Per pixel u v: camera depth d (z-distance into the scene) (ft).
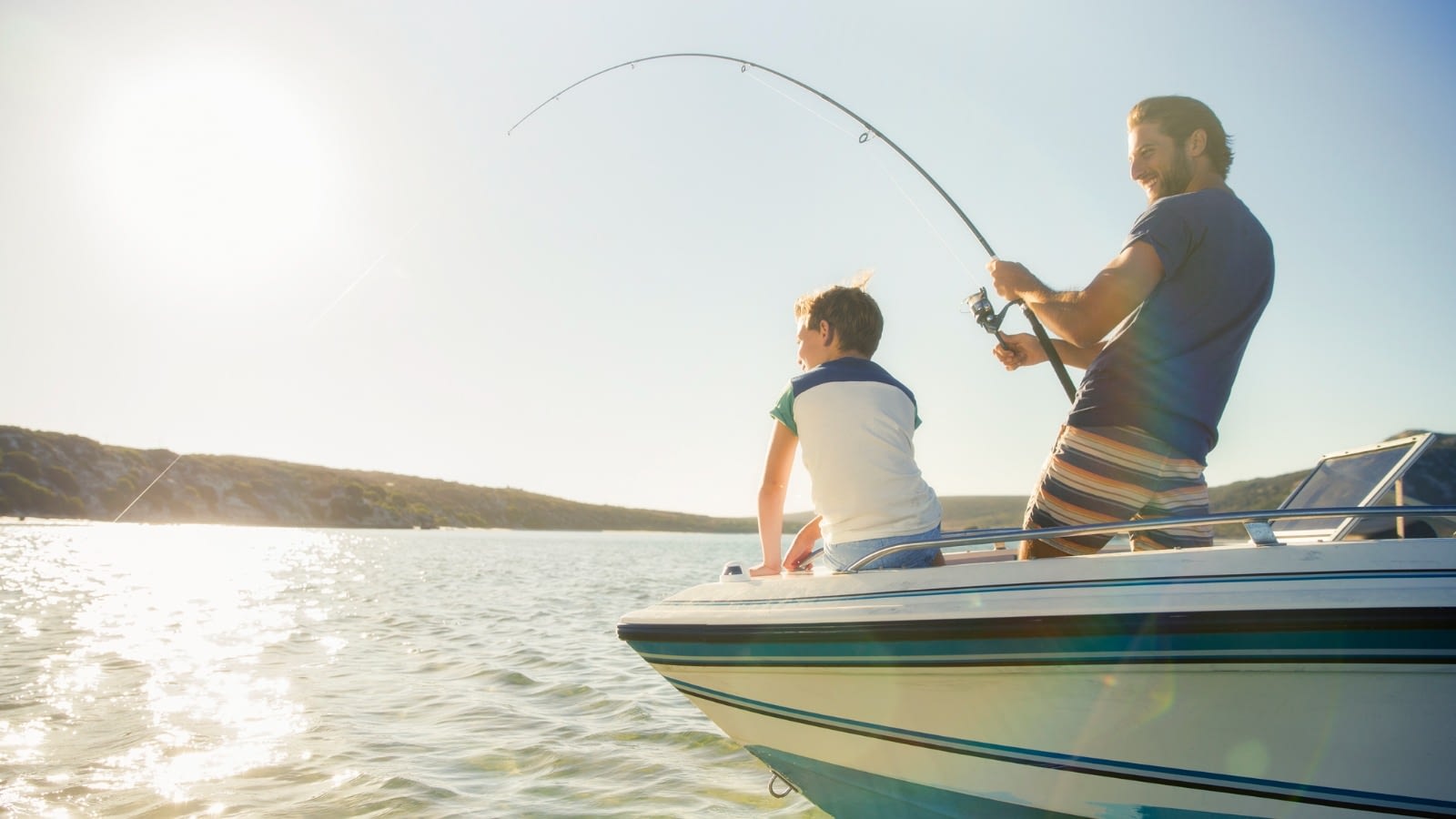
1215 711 5.95
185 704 14.43
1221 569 5.98
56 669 17.46
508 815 9.46
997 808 6.93
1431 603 5.32
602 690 16.34
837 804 8.11
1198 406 7.14
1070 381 8.68
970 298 9.24
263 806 9.57
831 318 8.16
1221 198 7.29
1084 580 6.29
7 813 9.20
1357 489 9.30
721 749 12.29
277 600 35.19
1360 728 5.63
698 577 57.62
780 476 8.34
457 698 15.55
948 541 6.83
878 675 6.98
